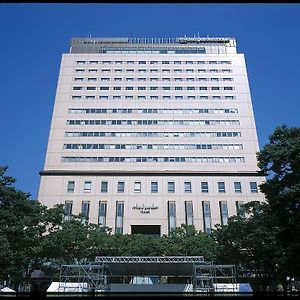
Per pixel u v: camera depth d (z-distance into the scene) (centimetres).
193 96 8731
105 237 4844
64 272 4119
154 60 9200
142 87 8819
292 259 2583
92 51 9512
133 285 3269
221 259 4506
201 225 7281
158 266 3784
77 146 8069
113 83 8856
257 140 8219
